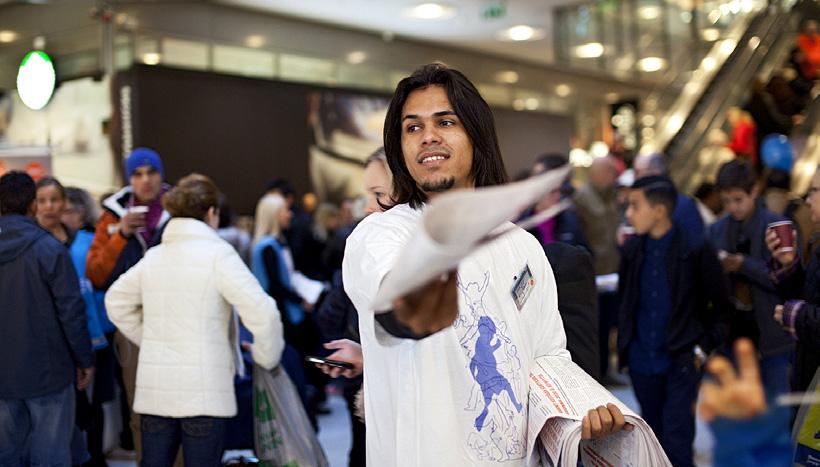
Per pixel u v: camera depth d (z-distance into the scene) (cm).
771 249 354
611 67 1405
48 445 402
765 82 1084
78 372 418
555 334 184
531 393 171
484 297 167
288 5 1087
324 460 391
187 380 355
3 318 391
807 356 313
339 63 1220
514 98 1526
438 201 103
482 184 182
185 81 844
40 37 860
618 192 755
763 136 984
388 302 120
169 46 969
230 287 360
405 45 1330
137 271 372
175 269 363
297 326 611
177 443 370
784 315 317
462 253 110
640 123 1255
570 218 632
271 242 604
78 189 539
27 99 681
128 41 914
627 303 415
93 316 495
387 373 162
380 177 344
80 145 835
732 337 411
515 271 175
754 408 190
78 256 502
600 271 704
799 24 1212
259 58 1101
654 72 1456
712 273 396
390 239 157
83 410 476
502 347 166
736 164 437
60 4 860
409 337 130
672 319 399
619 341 418
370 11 1145
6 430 394
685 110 1085
